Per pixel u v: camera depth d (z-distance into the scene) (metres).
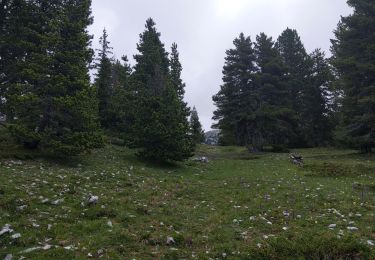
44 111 26.94
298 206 18.06
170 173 28.72
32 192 16.56
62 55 27.38
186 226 14.40
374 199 19.98
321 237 11.89
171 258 11.18
